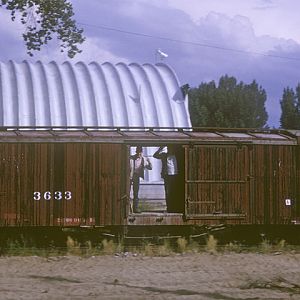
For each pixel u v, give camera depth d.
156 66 34.09
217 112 85.19
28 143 19.19
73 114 29.97
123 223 19.52
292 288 13.94
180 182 20.86
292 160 20.78
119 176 19.66
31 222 19.06
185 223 19.91
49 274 15.48
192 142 20.14
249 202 20.41
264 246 19.67
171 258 18.02
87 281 14.57
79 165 19.47
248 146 20.52
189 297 12.84
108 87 31.45
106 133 20.31
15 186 19.06
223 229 20.75
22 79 31.17
